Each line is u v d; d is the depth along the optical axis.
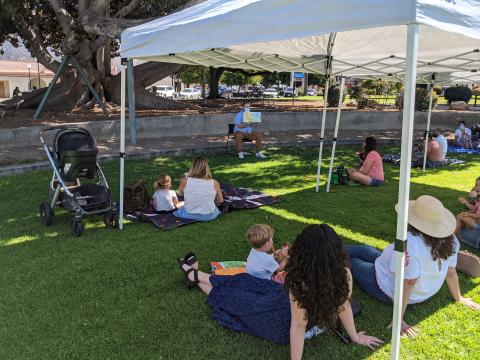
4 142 11.03
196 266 4.07
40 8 18.34
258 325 3.15
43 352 3.05
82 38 13.60
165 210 6.07
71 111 16.52
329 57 6.77
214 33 4.07
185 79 46.25
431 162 10.38
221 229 5.60
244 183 8.37
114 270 4.38
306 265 2.69
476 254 4.93
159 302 3.74
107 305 3.69
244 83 46.53
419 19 2.69
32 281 4.12
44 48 17.09
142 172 9.05
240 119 11.03
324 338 3.23
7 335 3.25
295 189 7.95
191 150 11.42
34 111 16.47
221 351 3.06
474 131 14.59
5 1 13.04
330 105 23.28
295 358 2.82
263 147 12.72
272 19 3.54
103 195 5.66
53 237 5.30
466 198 7.39
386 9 2.81
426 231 3.24
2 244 5.05
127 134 13.10
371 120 17.56
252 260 3.74
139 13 19.84
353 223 5.97
